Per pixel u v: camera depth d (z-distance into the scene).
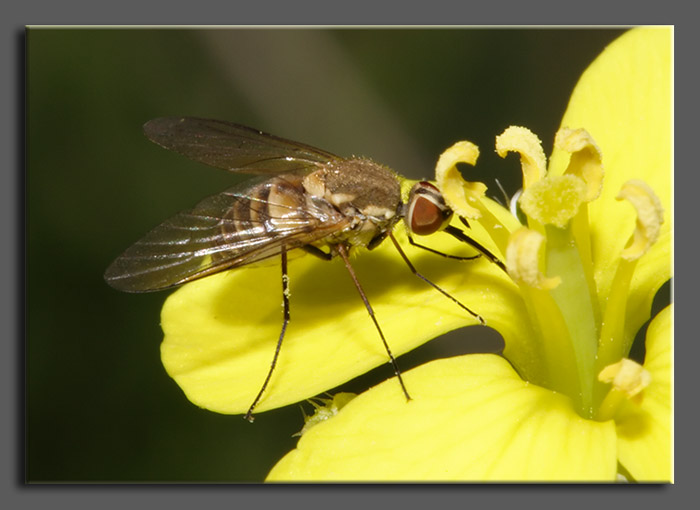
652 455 0.07
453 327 0.08
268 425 0.10
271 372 0.08
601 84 0.08
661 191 0.08
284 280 0.08
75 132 0.11
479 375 0.08
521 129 0.08
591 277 0.08
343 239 0.08
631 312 0.08
